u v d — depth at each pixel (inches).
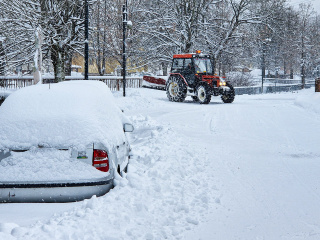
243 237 156.3
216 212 185.2
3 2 905.5
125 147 237.6
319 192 221.5
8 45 1019.3
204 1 1393.9
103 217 158.6
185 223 167.5
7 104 188.2
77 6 1064.2
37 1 992.9
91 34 1179.3
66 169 171.3
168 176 227.9
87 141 175.9
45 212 161.8
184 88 819.4
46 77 1165.1
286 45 2287.2
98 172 174.9
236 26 1413.6
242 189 224.4
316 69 3088.1
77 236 139.4
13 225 140.1
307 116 557.3
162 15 1398.9
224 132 437.7
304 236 158.6
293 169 274.5
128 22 904.3
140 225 159.2
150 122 496.1
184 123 508.4
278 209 192.2
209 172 259.3
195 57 823.7
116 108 245.4
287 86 1769.2
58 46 1012.5
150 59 1427.2
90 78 1128.2
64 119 179.8
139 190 193.5
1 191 168.2
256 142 377.1
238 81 1779.0
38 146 173.3
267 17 1427.2
